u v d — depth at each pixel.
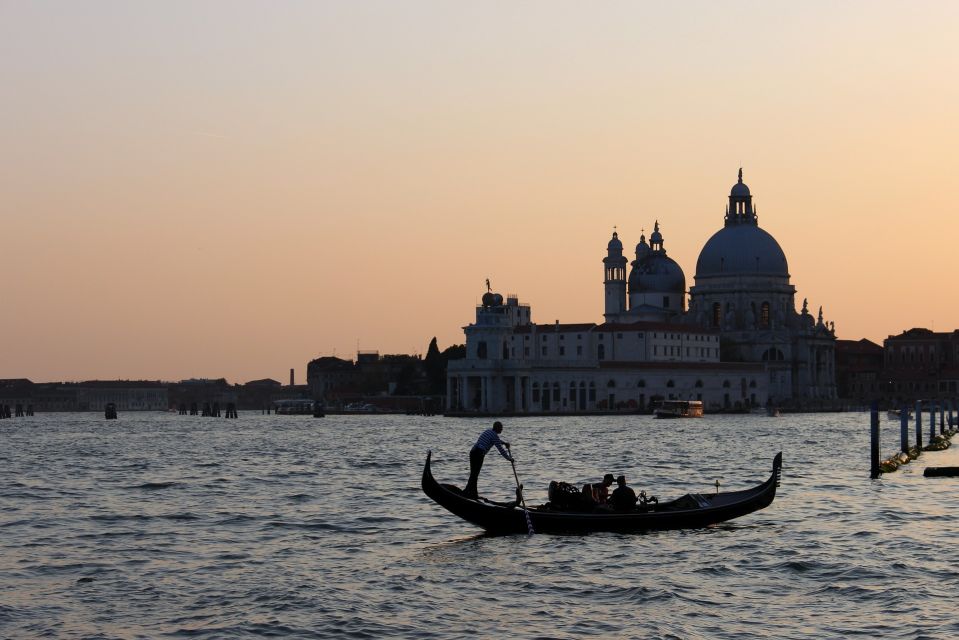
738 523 82.06
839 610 56.34
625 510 78.94
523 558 69.56
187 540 77.38
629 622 54.41
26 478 126.19
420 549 73.00
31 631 53.91
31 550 73.69
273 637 52.62
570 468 135.88
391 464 145.75
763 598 58.84
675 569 66.00
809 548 71.81
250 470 136.38
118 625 54.75
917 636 51.81
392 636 52.53
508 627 53.72
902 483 109.50
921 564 66.56
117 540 77.50
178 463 151.75
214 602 58.75
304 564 68.44
